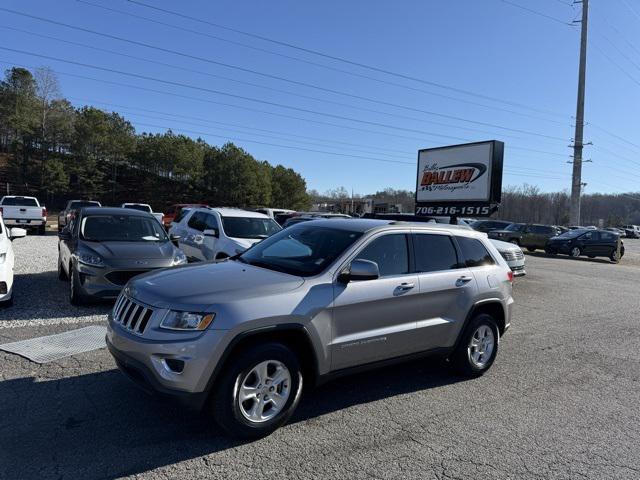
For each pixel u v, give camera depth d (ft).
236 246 31.24
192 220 39.19
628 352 21.81
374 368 13.93
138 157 205.46
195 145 218.59
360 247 13.87
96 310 23.08
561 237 85.97
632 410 14.83
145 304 11.62
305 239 15.14
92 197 189.88
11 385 13.91
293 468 10.37
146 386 11.03
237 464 10.39
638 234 243.40
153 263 23.61
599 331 25.94
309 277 12.81
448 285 15.64
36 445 10.69
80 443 10.87
